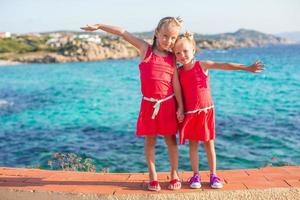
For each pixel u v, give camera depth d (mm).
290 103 18000
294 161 9352
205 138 4172
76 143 11930
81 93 27109
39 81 40250
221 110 16781
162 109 4098
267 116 14977
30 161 10180
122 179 4602
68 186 4277
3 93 28859
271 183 4203
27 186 4281
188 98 4164
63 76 46469
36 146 11758
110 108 19422
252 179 4395
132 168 9156
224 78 32906
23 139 12805
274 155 9914
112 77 41781
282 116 14867
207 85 4199
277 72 36594
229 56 88875
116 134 13039
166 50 4191
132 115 16938
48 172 5004
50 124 15445
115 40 122188
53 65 85875
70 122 15734
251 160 9570
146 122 4156
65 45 118312
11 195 4191
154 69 4105
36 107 20891
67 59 104125
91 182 4469
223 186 4156
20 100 24375
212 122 4238
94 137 12711
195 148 4293
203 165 9039
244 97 20859
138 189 4160
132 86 30922
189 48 4059
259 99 19844
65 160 8031
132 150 10812
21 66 88062
